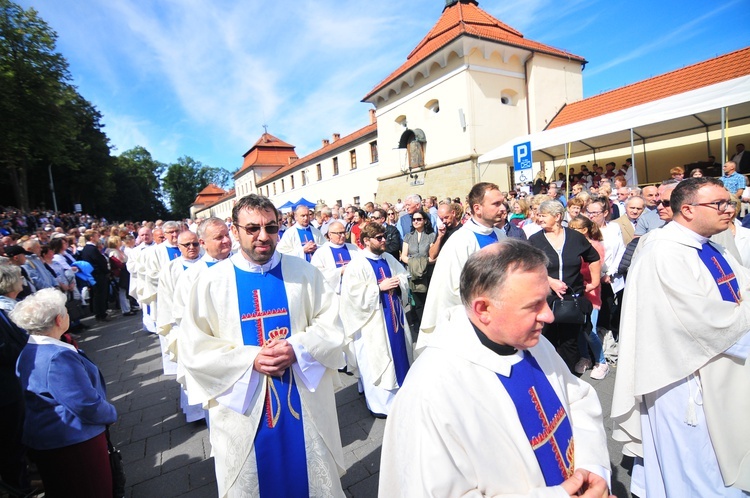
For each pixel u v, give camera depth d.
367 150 25.03
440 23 20.41
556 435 1.35
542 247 3.72
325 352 2.26
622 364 2.42
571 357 3.73
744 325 1.96
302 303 2.37
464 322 1.37
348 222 8.80
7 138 24.39
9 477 2.92
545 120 17.81
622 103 14.85
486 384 1.26
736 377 2.09
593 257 3.75
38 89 25.38
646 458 2.36
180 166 83.06
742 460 2.06
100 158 40.19
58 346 2.22
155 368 5.63
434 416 1.17
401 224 7.71
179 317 3.00
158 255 5.72
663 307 2.16
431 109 18.88
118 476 2.58
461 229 3.43
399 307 4.04
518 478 1.21
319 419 2.28
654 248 2.27
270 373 2.08
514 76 17.55
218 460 2.12
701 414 2.13
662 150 13.16
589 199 5.65
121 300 9.43
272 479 2.11
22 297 5.17
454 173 17.34
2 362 2.88
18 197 28.08
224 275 2.27
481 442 1.19
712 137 11.98
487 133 16.88
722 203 2.11
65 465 2.17
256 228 2.14
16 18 24.47
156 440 3.71
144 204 53.84
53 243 7.50
